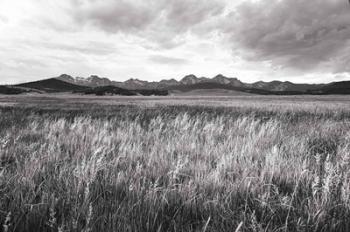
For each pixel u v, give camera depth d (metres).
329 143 5.34
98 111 15.14
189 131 6.54
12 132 6.00
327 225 2.02
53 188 2.65
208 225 1.99
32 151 4.17
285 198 2.28
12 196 2.39
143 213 2.11
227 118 9.70
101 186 2.75
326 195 2.34
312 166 3.48
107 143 5.09
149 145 4.94
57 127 7.04
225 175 3.11
